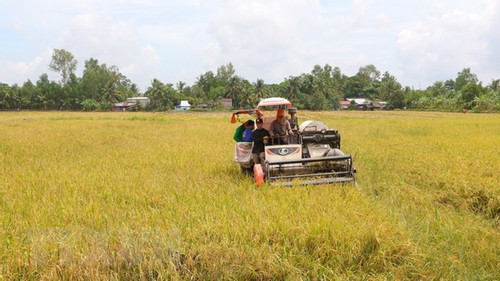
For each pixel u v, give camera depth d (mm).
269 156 9859
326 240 5336
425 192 9070
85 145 19094
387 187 9477
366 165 12445
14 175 10398
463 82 169625
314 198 7180
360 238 5391
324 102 114000
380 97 131125
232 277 4887
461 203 8344
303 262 5059
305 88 123062
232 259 5055
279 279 4891
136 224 6012
